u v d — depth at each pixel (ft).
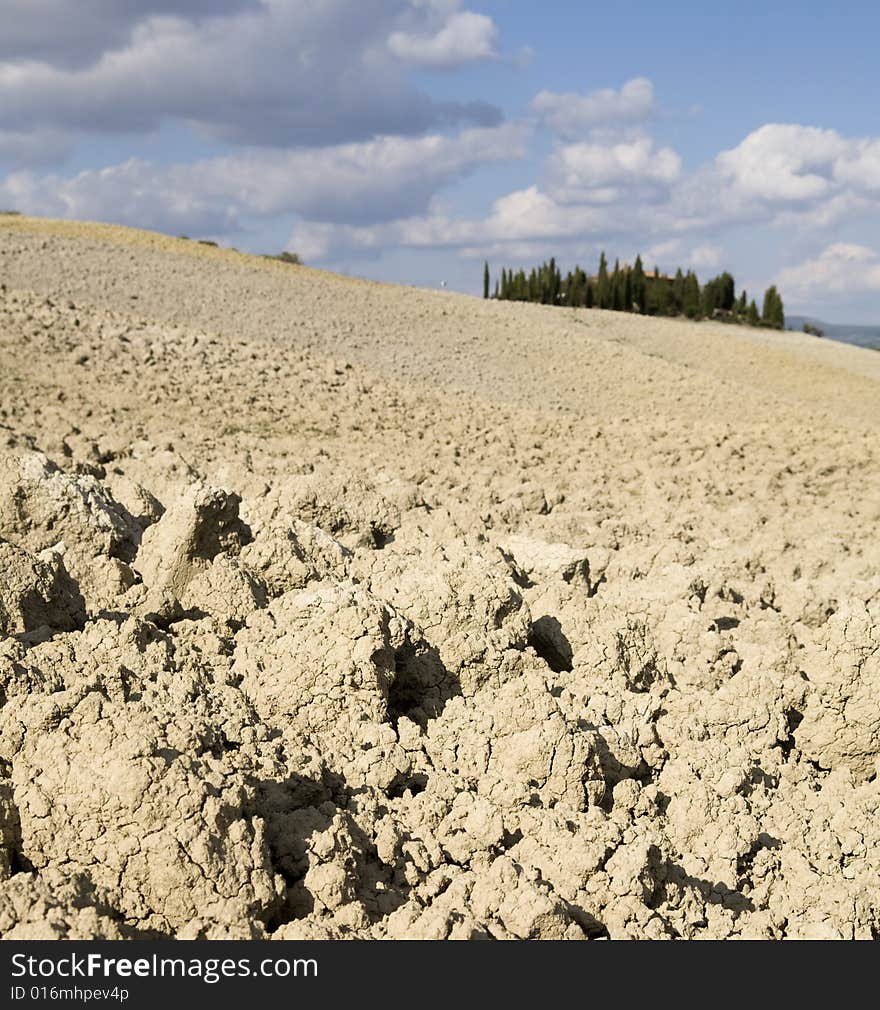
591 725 19.95
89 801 13.93
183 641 20.59
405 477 51.31
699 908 15.81
